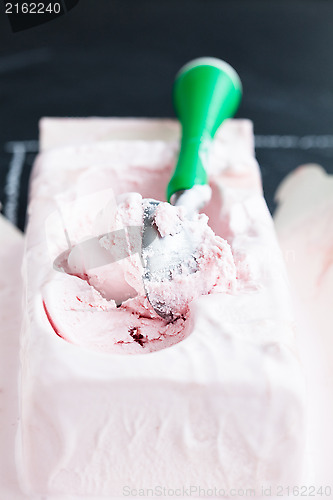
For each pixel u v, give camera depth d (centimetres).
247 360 42
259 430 42
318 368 52
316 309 56
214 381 41
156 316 47
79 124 67
